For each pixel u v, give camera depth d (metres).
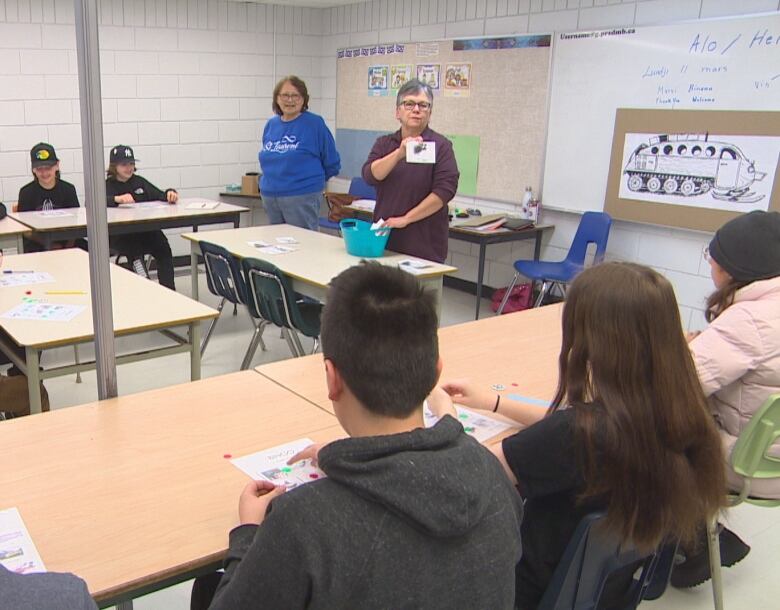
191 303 2.84
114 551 1.19
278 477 1.44
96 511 1.30
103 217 1.59
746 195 4.04
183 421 1.68
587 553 1.27
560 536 1.35
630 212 4.62
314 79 7.01
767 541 2.57
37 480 1.40
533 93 5.06
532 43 5.00
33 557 1.16
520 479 1.27
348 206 5.98
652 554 1.40
